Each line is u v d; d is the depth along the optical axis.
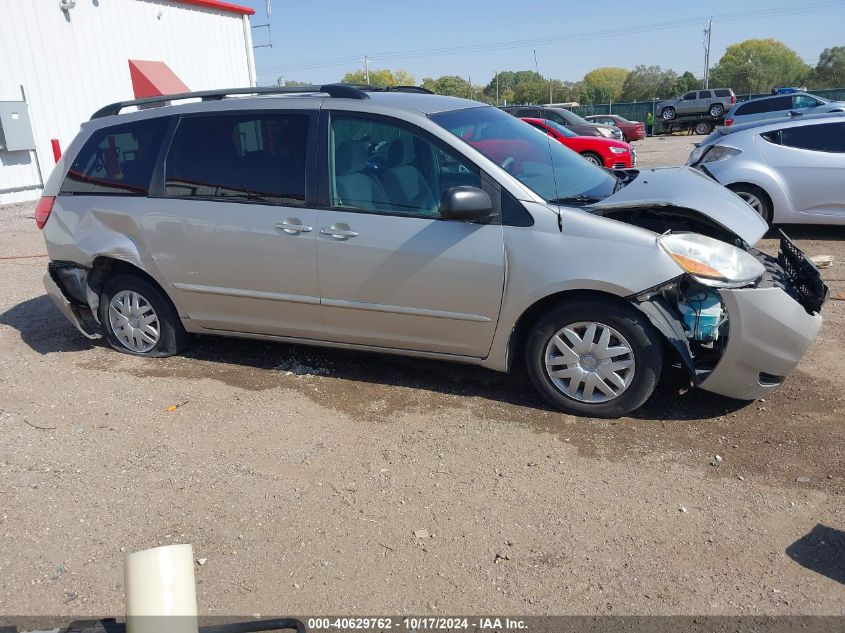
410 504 3.33
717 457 3.64
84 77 14.98
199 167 4.68
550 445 3.82
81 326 5.37
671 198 4.05
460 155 4.04
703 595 2.71
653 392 4.37
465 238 4.00
